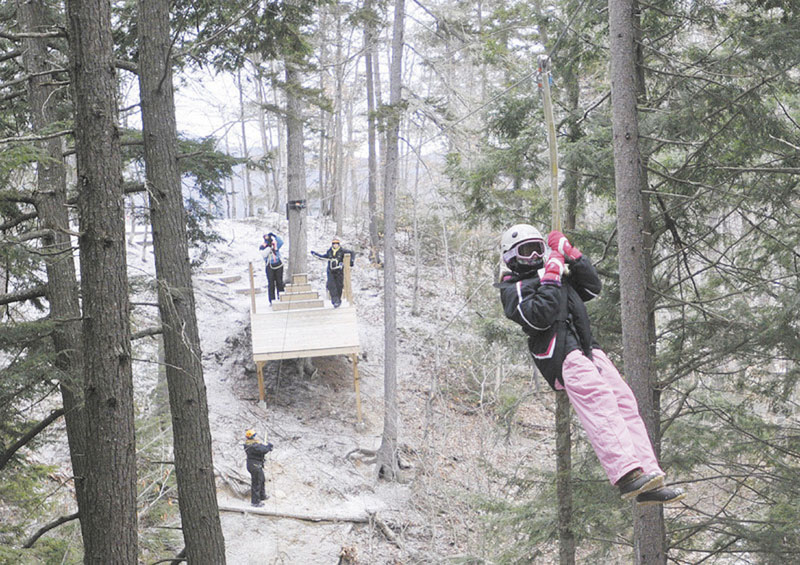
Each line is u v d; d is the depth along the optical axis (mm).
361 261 29875
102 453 5629
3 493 9570
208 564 7918
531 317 3807
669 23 9516
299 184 21953
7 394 7906
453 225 25094
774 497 9609
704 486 13148
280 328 19406
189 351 7910
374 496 16703
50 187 8734
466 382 20391
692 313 11188
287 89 16391
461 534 14672
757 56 8094
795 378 9844
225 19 9664
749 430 10180
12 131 10438
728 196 9234
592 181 10328
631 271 7617
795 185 8672
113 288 5652
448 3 18344
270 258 20312
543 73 4793
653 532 7863
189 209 11750
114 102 5668
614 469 3539
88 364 5668
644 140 9047
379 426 19688
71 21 5508
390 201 18156
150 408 15656
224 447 17281
